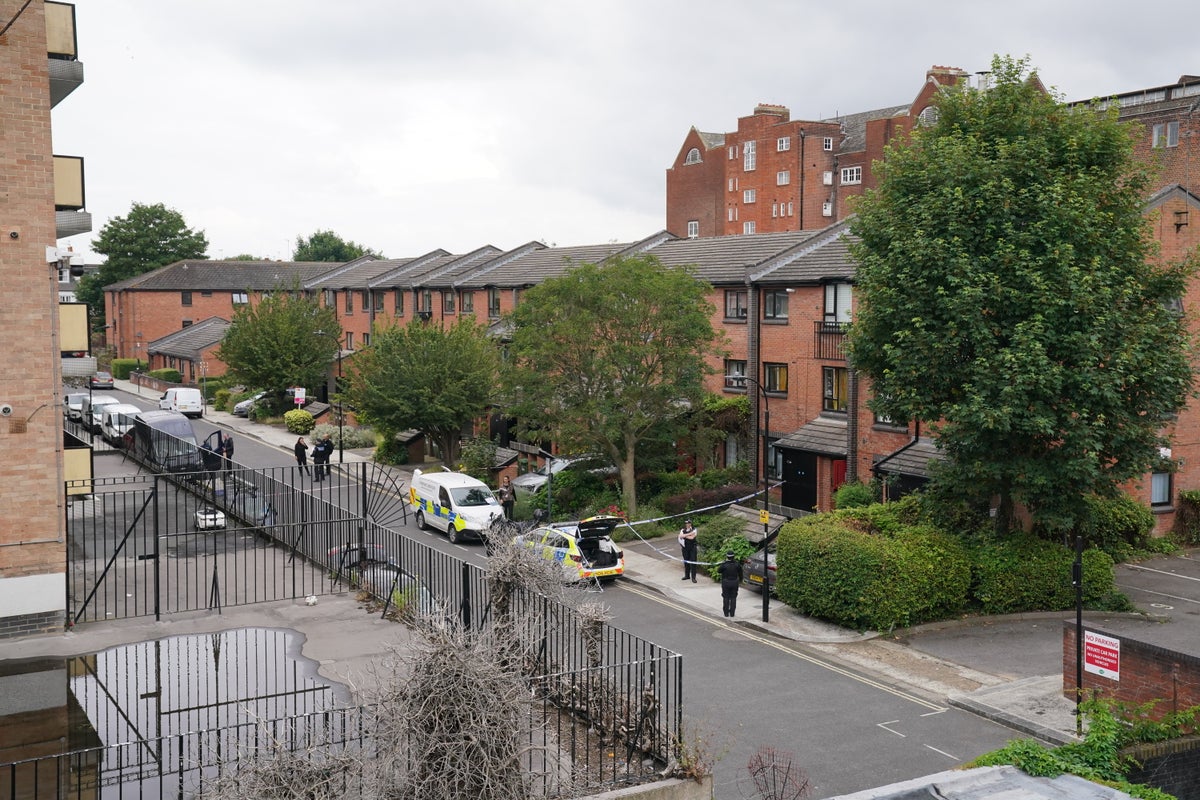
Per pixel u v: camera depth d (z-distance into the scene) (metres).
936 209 21.38
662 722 14.39
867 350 23.25
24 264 16.61
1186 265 22.20
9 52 16.45
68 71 18.89
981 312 20.73
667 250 45.47
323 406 59.47
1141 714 13.41
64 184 19.17
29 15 16.61
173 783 11.03
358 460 46.97
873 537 22.12
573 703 11.93
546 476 37.72
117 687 13.77
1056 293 20.36
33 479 16.55
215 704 12.89
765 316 35.88
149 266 102.75
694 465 37.62
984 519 24.38
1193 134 40.38
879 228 22.92
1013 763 11.38
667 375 32.50
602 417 32.28
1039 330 20.03
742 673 18.86
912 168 22.75
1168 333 21.59
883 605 21.14
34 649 15.45
